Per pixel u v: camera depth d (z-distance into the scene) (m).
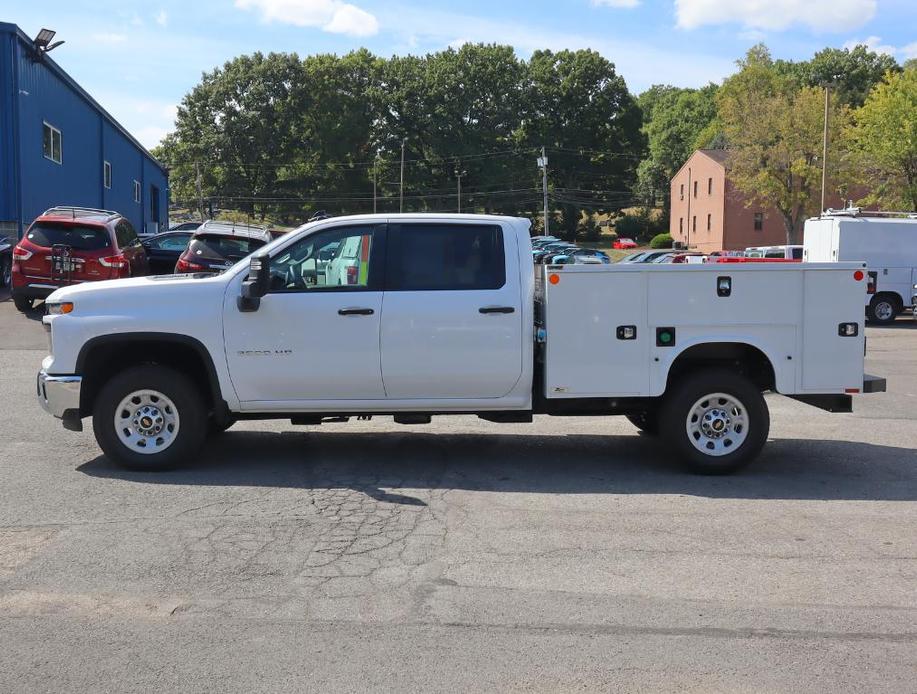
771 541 5.58
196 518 5.86
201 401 7.02
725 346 7.17
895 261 23.28
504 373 6.99
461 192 85.62
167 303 6.88
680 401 7.10
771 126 49.19
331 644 4.06
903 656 4.02
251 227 17.36
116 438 6.96
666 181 104.88
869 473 7.39
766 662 3.94
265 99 79.50
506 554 5.27
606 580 4.88
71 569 4.93
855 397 11.63
